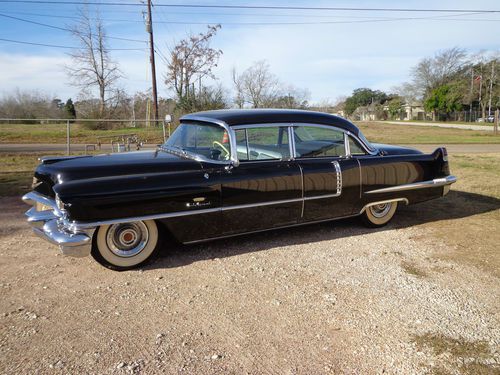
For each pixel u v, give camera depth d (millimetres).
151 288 3594
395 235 5160
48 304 3281
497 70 66188
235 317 3115
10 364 2500
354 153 5023
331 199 4809
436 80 76562
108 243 3828
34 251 4457
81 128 28172
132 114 33719
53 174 3830
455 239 5000
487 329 2982
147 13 27469
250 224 4379
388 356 2650
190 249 4543
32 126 31516
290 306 3295
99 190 3611
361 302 3377
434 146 20859
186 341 2787
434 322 3074
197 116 4719
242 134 4316
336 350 2713
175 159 4199
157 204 3834
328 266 4133
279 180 4434
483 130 37531
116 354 2625
